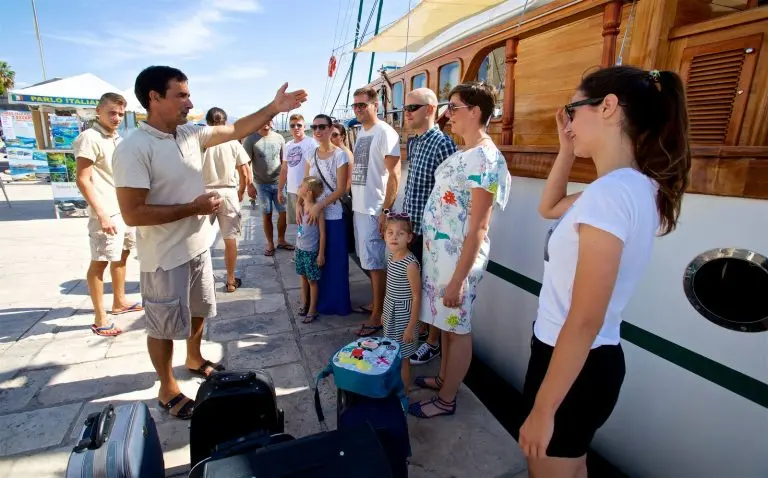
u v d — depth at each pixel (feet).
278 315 12.51
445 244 7.10
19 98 24.14
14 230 22.70
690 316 5.62
